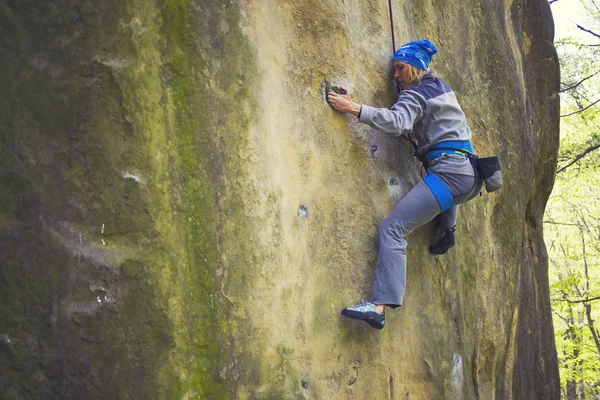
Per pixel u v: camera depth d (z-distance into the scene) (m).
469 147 4.02
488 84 5.79
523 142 6.13
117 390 3.14
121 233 3.22
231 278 3.41
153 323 3.23
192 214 3.36
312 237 3.82
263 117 3.60
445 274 4.77
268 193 3.57
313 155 3.87
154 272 3.25
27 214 3.16
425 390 4.45
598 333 15.41
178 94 3.38
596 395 18.09
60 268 3.13
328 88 3.97
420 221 3.97
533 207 7.28
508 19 6.46
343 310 3.80
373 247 4.07
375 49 4.30
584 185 13.44
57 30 3.23
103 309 3.15
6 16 3.25
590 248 15.79
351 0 4.17
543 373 6.90
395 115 3.85
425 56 4.13
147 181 3.27
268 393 3.47
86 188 3.18
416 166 4.47
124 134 3.24
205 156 3.40
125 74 3.25
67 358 3.10
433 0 5.15
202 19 3.43
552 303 12.35
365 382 4.00
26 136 3.20
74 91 3.21
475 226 5.35
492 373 5.55
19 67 3.23
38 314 3.11
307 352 3.70
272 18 3.73
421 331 4.48
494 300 5.53
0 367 3.10
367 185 4.13
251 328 3.45
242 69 3.53
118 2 3.27
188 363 3.29
